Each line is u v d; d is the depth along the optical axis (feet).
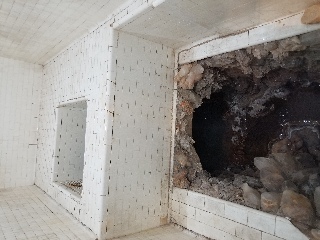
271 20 7.27
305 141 9.24
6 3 8.39
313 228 6.19
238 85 10.47
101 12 8.59
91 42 10.08
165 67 10.05
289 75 8.73
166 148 10.03
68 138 13.51
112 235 8.47
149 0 6.85
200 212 8.89
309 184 7.33
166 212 9.93
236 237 7.75
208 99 11.26
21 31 10.77
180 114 10.18
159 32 8.71
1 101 14.83
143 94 9.35
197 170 10.16
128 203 8.88
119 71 8.75
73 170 13.62
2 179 14.65
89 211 9.02
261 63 8.40
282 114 10.03
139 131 9.23
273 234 6.90
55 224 9.42
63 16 9.09
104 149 8.42
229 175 10.53
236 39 8.19
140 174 9.22
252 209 7.50
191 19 7.57
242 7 6.65
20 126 15.35
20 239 8.00
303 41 6.67
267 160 8.47
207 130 11.53
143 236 8.75
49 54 13.87
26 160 15.46
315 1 6.10
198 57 9.42
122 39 8.82
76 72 11.29
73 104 12.49
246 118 11.12
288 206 6.66
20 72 15.42
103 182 8.34
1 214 10.13
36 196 13.08
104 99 8.71
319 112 8.89
